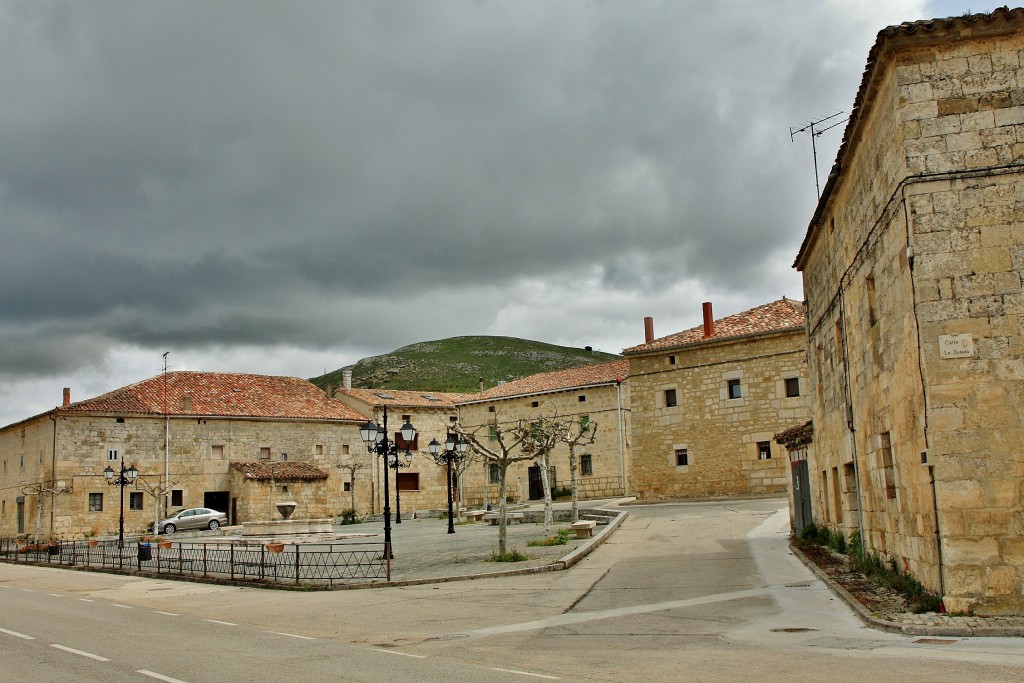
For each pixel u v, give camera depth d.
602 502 47.69
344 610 16.09
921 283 12.47
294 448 58.69
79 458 50.41
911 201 12.68
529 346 185.88
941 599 11.95
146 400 54.22
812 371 24.02
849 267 17.55
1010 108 12.61
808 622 12.60
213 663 10.27
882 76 13.62
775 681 8.28
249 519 53.12
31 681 9.29
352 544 32.81
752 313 45.50
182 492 53.78
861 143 15.70
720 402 43.72
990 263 12.34
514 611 14.95
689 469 44.16
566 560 21.56
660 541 26.41
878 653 9.85
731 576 18.33
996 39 12.77
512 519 41.41
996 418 11.99
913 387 13.01
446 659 10.25
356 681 8.86
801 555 20.47
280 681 8.96
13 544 47.66
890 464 15.31
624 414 52.84
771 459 41.97
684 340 45.47
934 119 12.74
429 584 19.92
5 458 57.38
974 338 12.21
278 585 20.73
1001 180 12.48
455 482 51.59
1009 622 11.14
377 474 61.84
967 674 8.38
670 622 13.08
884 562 15.94
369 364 174.75
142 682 9.06
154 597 20.05
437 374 158.12
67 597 20.59
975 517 11.86
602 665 9.55
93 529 50.16
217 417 55.62
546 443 32.91
